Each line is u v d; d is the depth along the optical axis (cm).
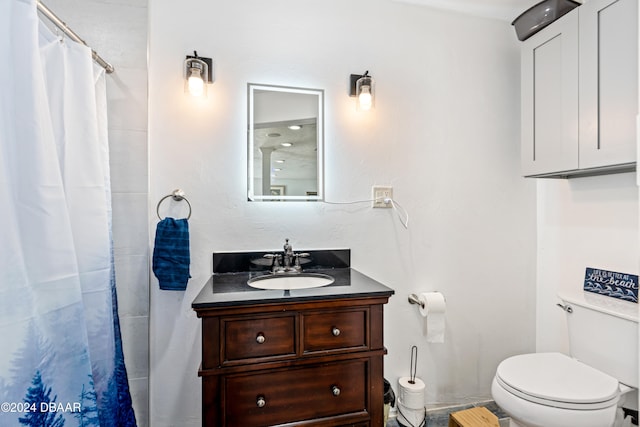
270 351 100
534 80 156
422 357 172
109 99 136
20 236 78
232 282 126
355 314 107
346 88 162
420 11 172
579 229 162
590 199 157
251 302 97
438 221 175
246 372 98
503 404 122
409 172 171
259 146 152
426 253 173
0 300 72
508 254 184
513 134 185
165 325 142
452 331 177
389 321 168
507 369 131
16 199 77
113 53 137
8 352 73
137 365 139
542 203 184
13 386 74
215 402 96
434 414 169
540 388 116
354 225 163
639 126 95
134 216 139
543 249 184
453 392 177
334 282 125
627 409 127
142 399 140
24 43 79
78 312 90
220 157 147
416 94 171
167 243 132
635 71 114
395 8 169
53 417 83
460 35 178
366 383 107
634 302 135
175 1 143
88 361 93
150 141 141
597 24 126
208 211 146
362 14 164
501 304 183
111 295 119
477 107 180
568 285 168
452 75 176
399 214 169
